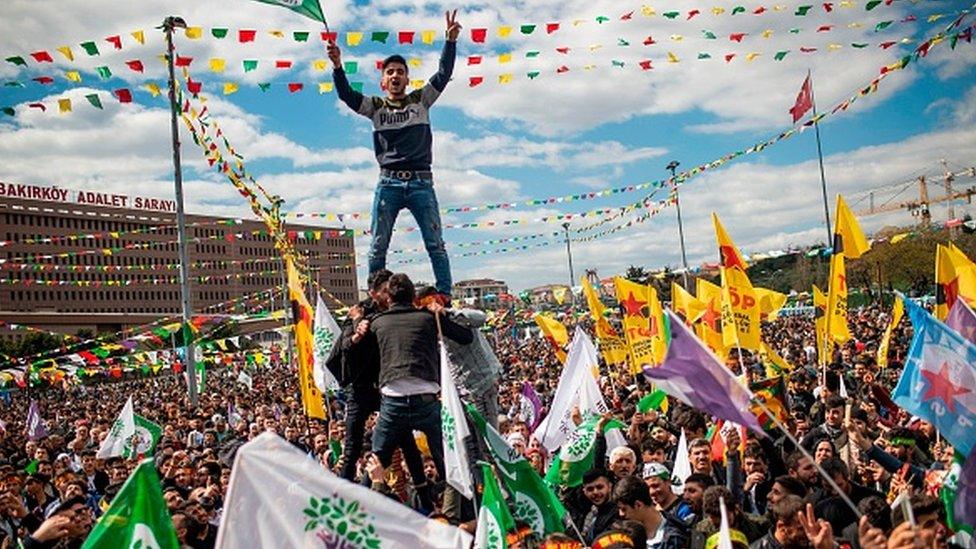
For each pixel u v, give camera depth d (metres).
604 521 7.94
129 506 5.06
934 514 6.30
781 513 6.21
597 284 50.72
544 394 19.58
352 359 7.28
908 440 10.00
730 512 6.93
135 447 14.95
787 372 16.97
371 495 5.10
